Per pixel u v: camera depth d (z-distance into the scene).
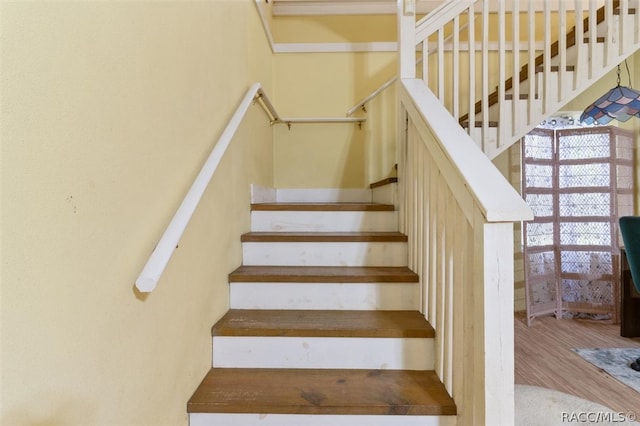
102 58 0.73
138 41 0.87
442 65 2.04
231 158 1.70
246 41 2.09
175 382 1.09
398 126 2.05
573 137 3.33
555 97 2.18
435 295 1.39
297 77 3.21
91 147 0.70
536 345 2.66
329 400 1.18
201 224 1.30
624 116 2.13
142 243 0.90
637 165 3.45
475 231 0.98
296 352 1.41
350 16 3.21
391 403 1.17
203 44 1.34
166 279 1.03
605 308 3.19
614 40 2.19
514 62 2.10
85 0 0.68
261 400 1.18
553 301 3.33
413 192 1.73
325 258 1.87
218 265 1.50
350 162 3.21
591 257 3.27
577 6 2.12
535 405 1.77
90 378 0.70
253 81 2.33
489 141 2.17
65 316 0.64
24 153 0.55
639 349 2.56
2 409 0.52
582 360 2.38
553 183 3.38
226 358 1.41
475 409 0.99
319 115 3.21
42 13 0.58
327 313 1.59
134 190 0.86
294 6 3.18
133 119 0.85
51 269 0.60
